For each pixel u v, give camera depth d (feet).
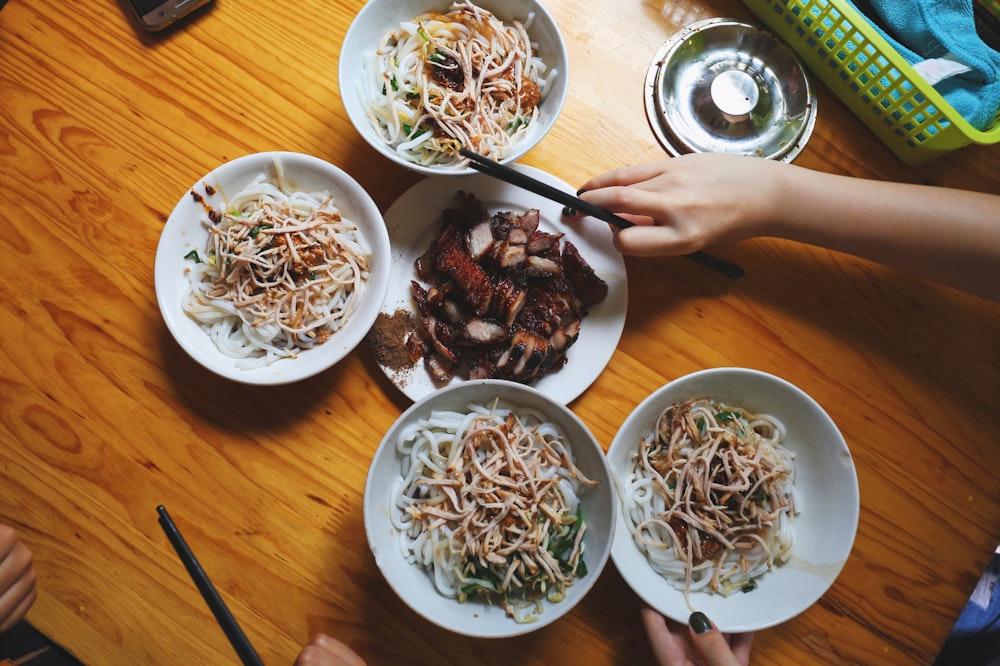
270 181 2.08
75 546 2.02
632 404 2.15
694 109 2.31
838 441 1.99
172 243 1.99
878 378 2.20
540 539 1.94
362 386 2.11
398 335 2.10
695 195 2.04
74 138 2.17
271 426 2.08
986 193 2.23
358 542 2.04
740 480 2.05
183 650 1.99
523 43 2.18
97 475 2.05
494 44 2.17
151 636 1.99
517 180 2.00
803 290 2.23
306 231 2.03
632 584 1.91
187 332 2.01
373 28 2.13
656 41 2.31
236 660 2.00
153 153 2.17
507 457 1.96
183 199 1.98
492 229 2.13
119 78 2.19
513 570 1.92
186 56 2.21
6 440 2.05
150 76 2.20
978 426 2.19
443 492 1.98
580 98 2.26
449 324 2.13
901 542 2.14
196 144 2.18
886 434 2.19
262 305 2.04
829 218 2.08
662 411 2.08
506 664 2.02
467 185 2.17
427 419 2.00
